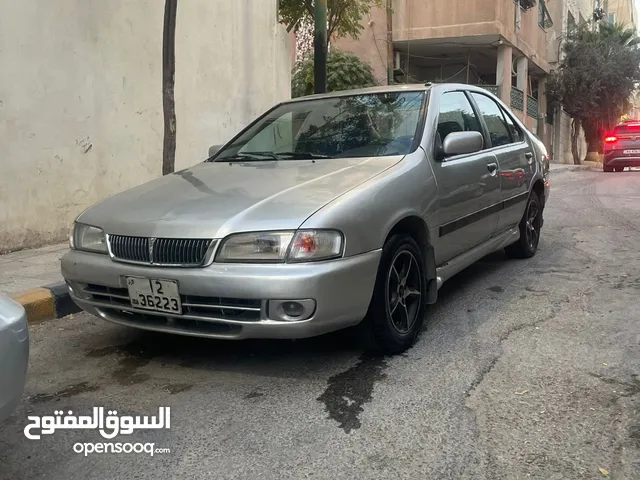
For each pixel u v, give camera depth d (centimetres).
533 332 403
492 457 257
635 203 1013
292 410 303
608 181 1505
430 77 2112
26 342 232
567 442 267
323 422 290
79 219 379
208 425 291
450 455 259
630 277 530
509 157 535
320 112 476
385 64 1773
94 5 707
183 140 851
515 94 2012
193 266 320
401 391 320
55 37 666
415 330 381
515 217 555
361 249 329
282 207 327
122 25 745
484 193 473
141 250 335
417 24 1755
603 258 606
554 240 708
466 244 456
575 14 3238
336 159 410
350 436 276
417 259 382
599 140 2989
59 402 323
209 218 327
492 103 560
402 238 367
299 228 312
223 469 254
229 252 316
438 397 312
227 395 323
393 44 1800
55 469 260
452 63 2064
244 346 392
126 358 382
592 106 2650
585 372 338
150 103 792
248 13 963
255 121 513
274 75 1041
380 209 345
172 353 387
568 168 2172
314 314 310
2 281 514
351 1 1098
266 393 323
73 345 411
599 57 2577
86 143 711
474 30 1711
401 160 389
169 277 322
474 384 326
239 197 349
